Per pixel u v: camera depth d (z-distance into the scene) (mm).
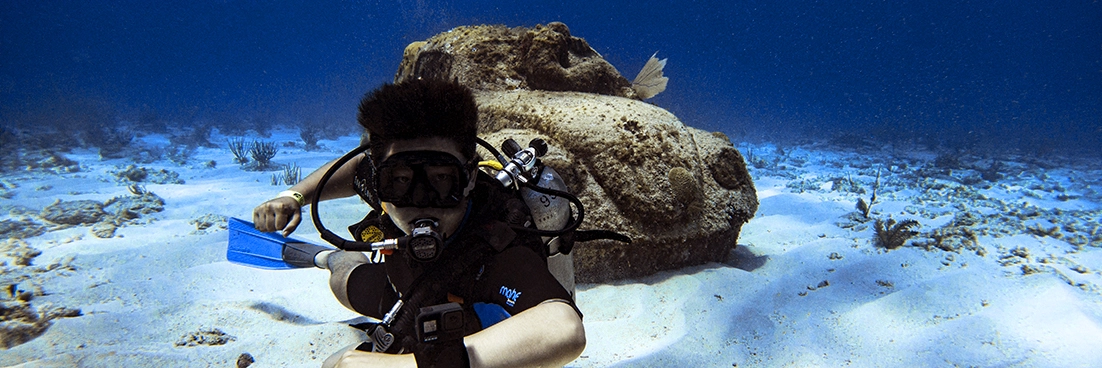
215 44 118812
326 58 119250
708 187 4223
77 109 26219
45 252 4535
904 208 7512
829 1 100250
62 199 7051
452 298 1211
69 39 109688
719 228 4090
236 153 12000
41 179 8680
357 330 2906
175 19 114812
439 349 897
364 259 2084
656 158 3904
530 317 1051
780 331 3127
